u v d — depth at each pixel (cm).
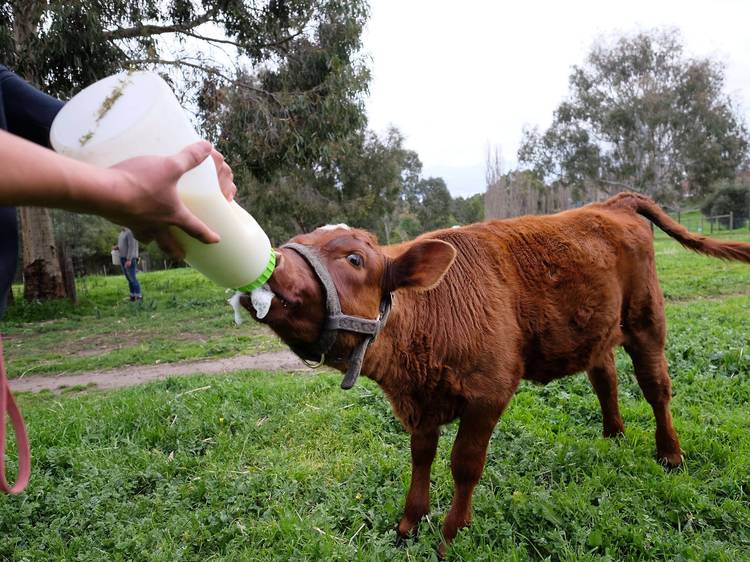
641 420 490
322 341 260
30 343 1109
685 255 1981
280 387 603
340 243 268
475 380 319
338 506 371
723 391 529
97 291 1883
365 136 3416
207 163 169
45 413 591
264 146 1361
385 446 450
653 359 418
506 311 331
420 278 279
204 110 1366
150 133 146
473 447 323
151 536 342
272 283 231
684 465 402
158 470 430
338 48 1433
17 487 164
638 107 4919
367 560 308
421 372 309
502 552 307
